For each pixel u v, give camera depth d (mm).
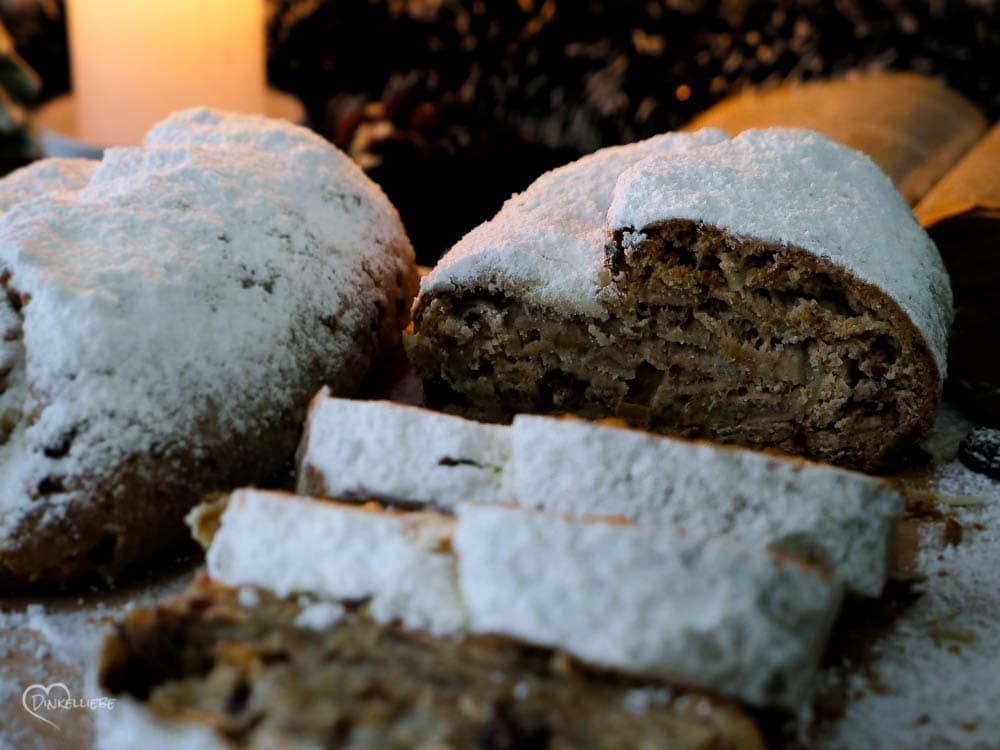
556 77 645
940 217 427
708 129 417
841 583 274
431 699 259
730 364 374
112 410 318
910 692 296
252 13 518
